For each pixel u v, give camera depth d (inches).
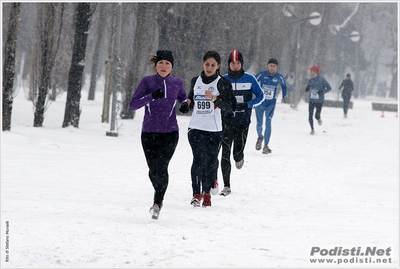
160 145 853.8
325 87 2438.5
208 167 949.8
